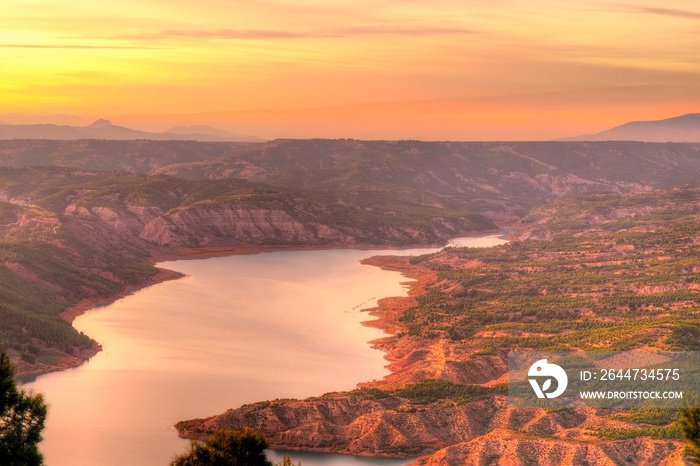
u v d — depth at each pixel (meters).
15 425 78.88
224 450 94.38
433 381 195.62
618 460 148.50
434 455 159.50
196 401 188.62
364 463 159.88
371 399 184.25
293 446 167.50
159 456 156.12
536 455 154.25
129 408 183.25
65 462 151.75
